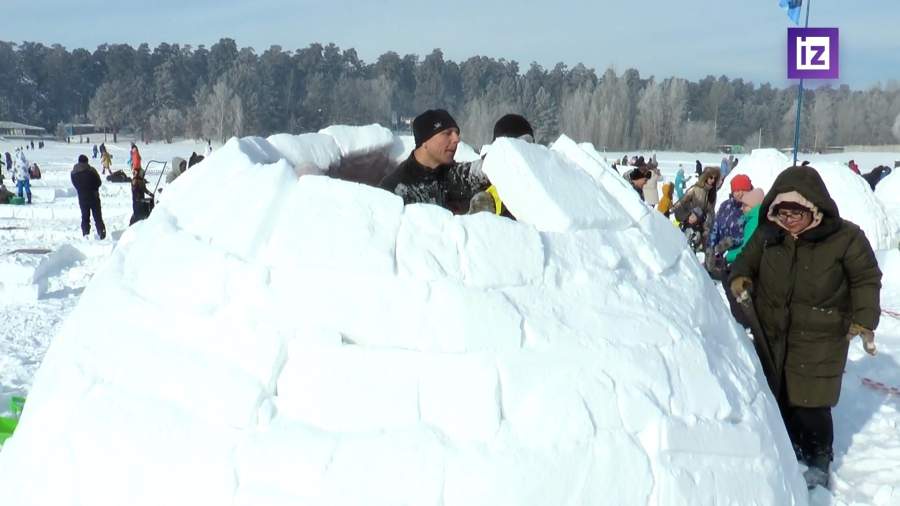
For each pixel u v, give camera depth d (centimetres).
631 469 251
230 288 269
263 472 242
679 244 330
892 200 1931
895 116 10356
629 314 280
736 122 10981
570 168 320
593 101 9506
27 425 278
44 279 966
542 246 279
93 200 1398
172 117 10162
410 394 248
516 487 239
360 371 250
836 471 381
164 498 246
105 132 10725
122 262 309
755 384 314
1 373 589
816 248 365
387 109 11031
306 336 257
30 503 262
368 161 465
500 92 10450
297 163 379
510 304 263
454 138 391
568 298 274
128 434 257
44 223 1636
